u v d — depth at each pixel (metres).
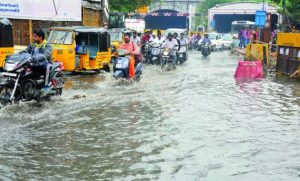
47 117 8.89
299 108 10.38
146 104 10.63
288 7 32.00
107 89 13.17
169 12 66.62
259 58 23.28
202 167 5.99
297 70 16.45
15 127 7.97
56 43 16.09
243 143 7.21
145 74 17.89
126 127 8.21
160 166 6.00
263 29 34.59
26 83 10.02
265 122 8.81
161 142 7.20
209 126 8.38
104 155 6.46
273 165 6.12
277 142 7.32
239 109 10.15
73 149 6.74
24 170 5.75
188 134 7.74
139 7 44.81
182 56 23.56
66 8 21.66
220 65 23.17
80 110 9.73
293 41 16.97
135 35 24.02
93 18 30.16
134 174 5.68
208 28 59.47
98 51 17.44
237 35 43.66
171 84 14.50
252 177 5.64
